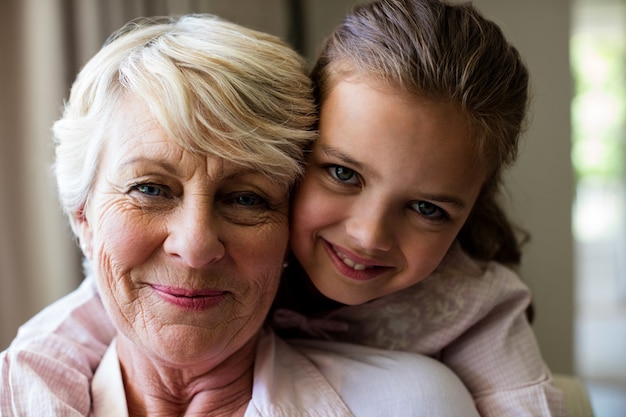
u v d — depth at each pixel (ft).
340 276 2.96
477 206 3.40
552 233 7.40
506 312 3.44
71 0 4.62
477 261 3.47
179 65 2.57
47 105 4.59
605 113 19.89
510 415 3.20
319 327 3.38
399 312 3.35
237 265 2.63
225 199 2.66
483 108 2.75
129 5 4.85
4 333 4.62
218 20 3.05
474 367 3.38
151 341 2.60
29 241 4.66
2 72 4.55
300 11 7.14
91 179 2.72
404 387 2.91
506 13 7.22
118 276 2.58
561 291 7.48
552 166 7.32
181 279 2.53
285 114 2.69
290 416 2.78
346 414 2.85
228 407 2.92
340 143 2.71
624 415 9.74
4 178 4.58
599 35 17.62
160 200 2.56
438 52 2.66
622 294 17.20
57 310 3.31
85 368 3.10
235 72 2.60
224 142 2.50
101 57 2.78
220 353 2.73
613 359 12.41
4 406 2.86
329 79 2.85
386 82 2.65
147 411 2.95
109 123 2.63
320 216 2.84
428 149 2.64
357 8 3.13
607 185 19.76
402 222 2.87
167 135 2.47
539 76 7.27
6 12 4.54
